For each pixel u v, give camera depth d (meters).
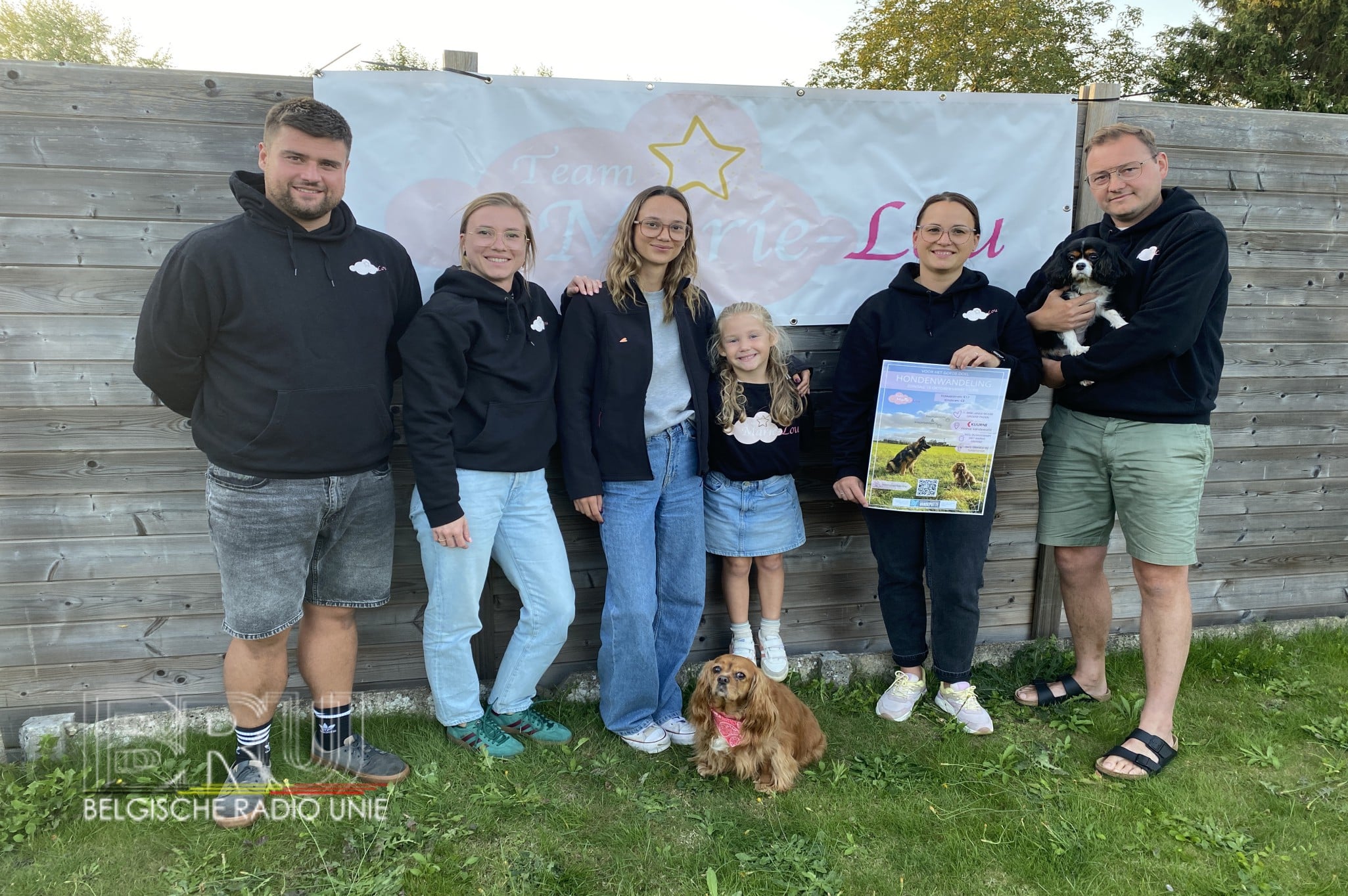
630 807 2.37
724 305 2.98
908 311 2.71
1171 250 2.48
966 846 2.20
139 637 2.78
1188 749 2.70
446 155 2.67
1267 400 3.44
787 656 3.27
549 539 2.57
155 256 2.55
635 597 2.57
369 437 2.23
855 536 3.30
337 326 2.14
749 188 2.90
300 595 2.25
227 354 2.08
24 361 2.53
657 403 2.58
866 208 3.00
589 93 2.72
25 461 2.59
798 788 2.47
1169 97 23.83
